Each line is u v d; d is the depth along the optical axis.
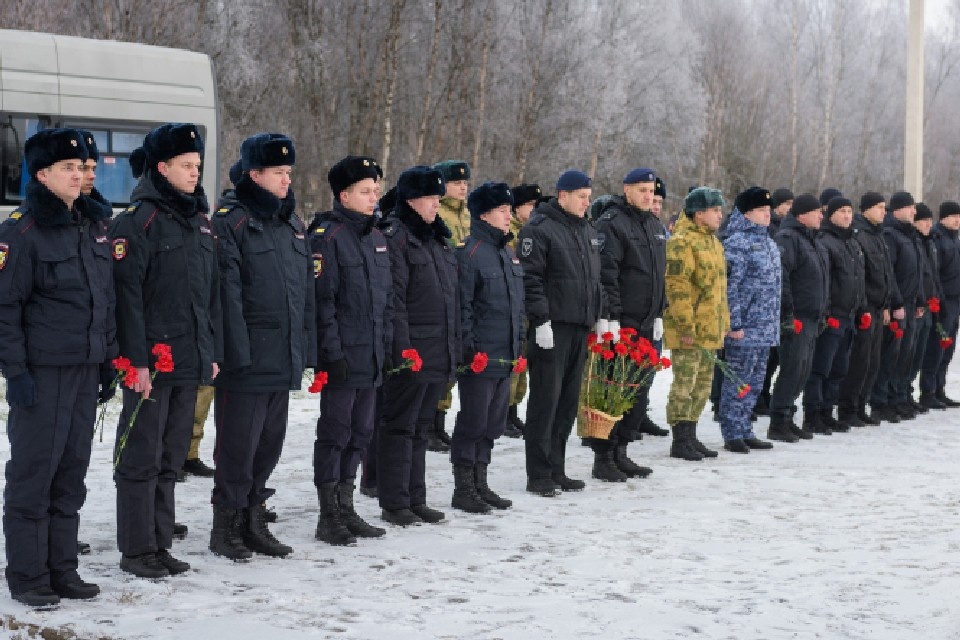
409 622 4.84
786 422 10.56
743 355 9.82
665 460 9.35
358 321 6.32
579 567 5.82
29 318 4.95
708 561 5.99
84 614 4.85
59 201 4.96
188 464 8.13
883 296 11.54
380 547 6.21
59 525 5.09
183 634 4.60
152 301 5.41
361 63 39.19
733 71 59.72
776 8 64.38
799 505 7.52
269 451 6.03
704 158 56.00
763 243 9.86
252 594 5.22
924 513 7.29
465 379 7.25
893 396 12.23
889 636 4.71
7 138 16.02
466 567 5.79
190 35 35.16
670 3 54.22
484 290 7.24
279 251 5.89
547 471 7.88
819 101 63.53
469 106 41.31
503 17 42.06
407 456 6.83
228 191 6.02
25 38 16.33
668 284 9.27
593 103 43.25
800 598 5.27
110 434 9.59
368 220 6.40
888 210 12.56
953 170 76.56
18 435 5.00
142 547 5.48
